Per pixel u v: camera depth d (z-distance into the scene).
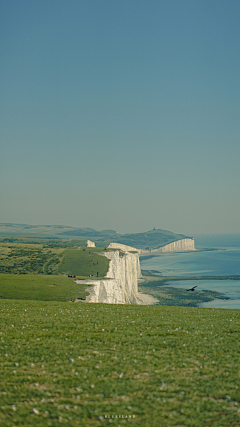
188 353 16.98
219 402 12.10
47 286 63.94
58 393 12.46
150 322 23.92
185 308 33.91
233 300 129.12
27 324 22.31
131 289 142.75
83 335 19.80
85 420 10.77
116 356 16.30
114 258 143.00
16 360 15.55
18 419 10.62
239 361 15.92
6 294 56.16
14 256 138.88
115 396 12.34
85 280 78.25
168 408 11.62
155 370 14.72
